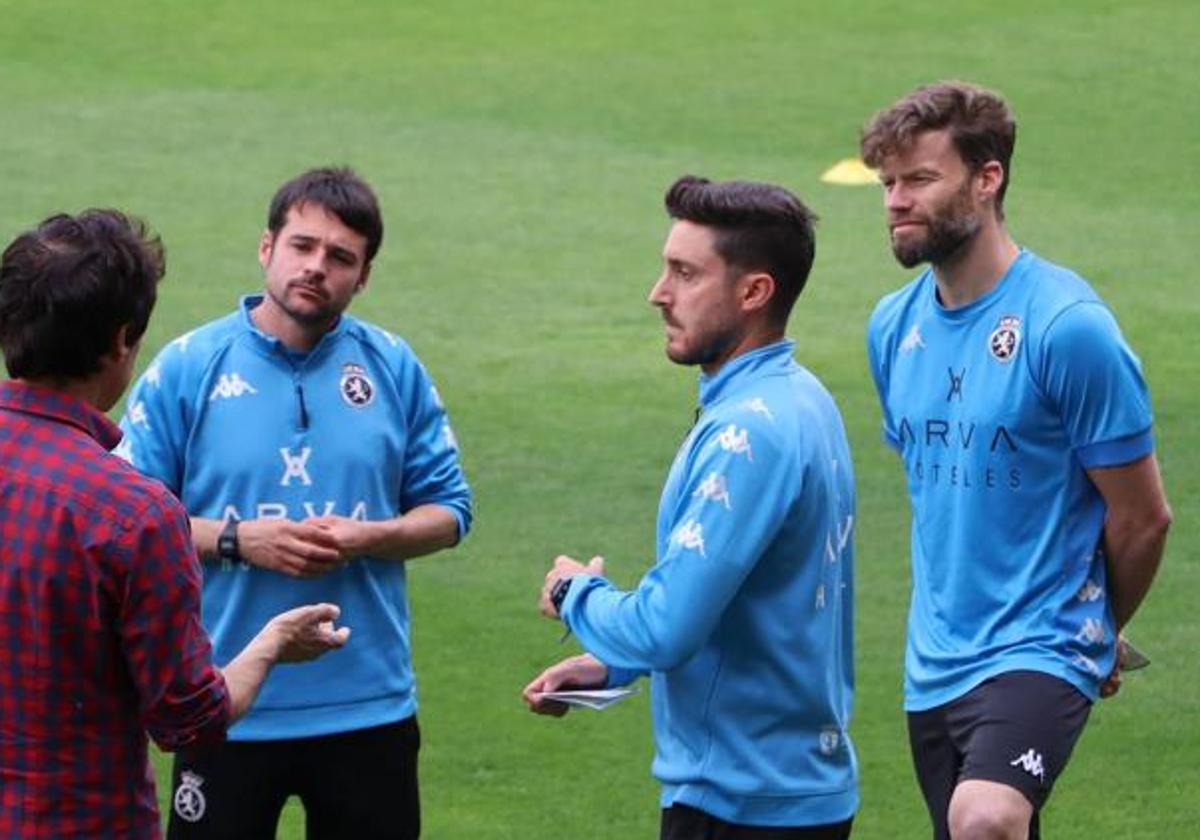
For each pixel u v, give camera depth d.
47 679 15.73
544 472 39.44
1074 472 20.70
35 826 15.82
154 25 77.94
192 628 15.94
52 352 15.83
